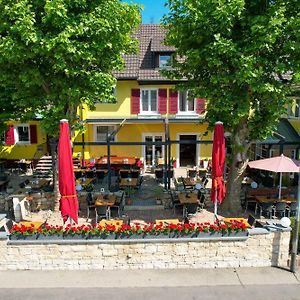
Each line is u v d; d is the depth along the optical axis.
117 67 13.66
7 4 10.84
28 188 18.22
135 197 17.62
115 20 11.98
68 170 10.64
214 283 9.98
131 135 25.14
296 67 12.04
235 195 15.52
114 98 13.92
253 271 10.63
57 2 10.63
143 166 24.70
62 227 10.78
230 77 12.14
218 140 12.20
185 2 12.19
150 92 24.45
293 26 11.17
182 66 14.22
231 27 11.91
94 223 14.09
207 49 12.02
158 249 10.69
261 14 11.95
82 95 13.16
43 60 12.45
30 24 10.71
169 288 9.71
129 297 9.27
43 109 14.95
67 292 9.51
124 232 10.62
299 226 11.41
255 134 14.30
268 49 11.70
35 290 9.60
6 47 10.87
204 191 16.39
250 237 10.73
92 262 10.71
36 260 10.67
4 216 12.78
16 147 25.69
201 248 10.73
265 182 18.91
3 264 10.69
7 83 13.29
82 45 11.45
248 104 12.73
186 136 24.97
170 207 16.09
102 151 25.58
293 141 18.83
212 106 13.11
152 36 26.44
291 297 9.27
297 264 10.88
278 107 13.00
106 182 20.62
